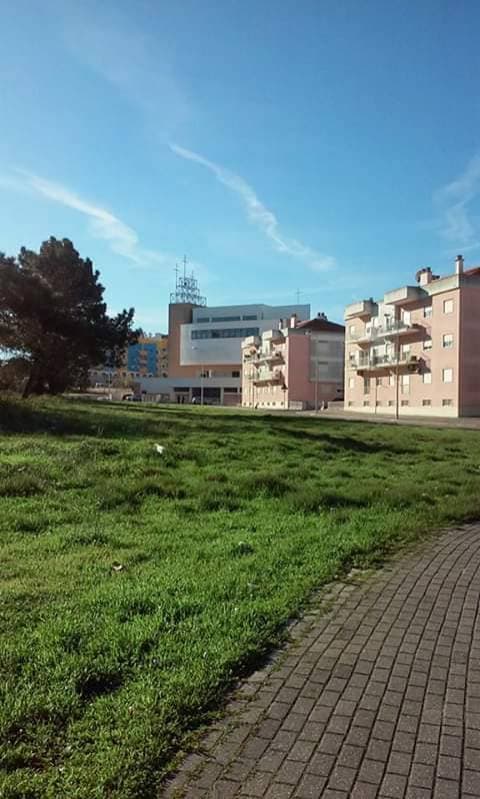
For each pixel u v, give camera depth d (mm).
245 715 3266
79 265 42219
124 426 19797
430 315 56500
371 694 3520
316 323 91062
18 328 38750
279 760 2873
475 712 3344
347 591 5371
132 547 6480
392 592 5371
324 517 8156
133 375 152125
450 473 12500
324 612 4844
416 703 3426
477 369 52844
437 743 3035
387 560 6406
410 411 59438
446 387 54031
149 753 2848
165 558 6062
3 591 4902
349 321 72688
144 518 7918
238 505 8781
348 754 2928
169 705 3240
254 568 5750
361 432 24172
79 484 9898
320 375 88812
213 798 2609
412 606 5020
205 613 4559
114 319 44844
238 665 3799
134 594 4867
